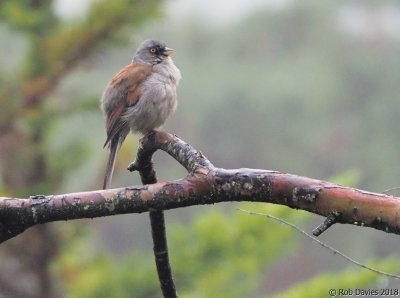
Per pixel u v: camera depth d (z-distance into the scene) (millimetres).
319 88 40438
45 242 14961
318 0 45812
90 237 15742
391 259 12625
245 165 38281
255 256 14578
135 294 15453
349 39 45469
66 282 15523
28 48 15172
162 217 5832
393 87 40906
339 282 12562
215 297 14820
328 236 26094
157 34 42219
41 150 15094
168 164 31828
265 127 38875
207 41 44219
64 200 5234
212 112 39031
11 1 14625
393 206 4586
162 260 6016
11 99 14789
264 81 40188
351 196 4672
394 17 46781
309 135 38469
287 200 4855
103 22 14758
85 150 15641
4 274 15023
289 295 13062
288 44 45125
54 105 15242
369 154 37156
